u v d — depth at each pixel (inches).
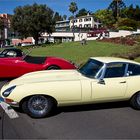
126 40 1674.5
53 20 2935.5
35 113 250.4
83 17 4987.7
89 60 295.1
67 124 237.8
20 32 2972.4
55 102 254.2
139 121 247.6
